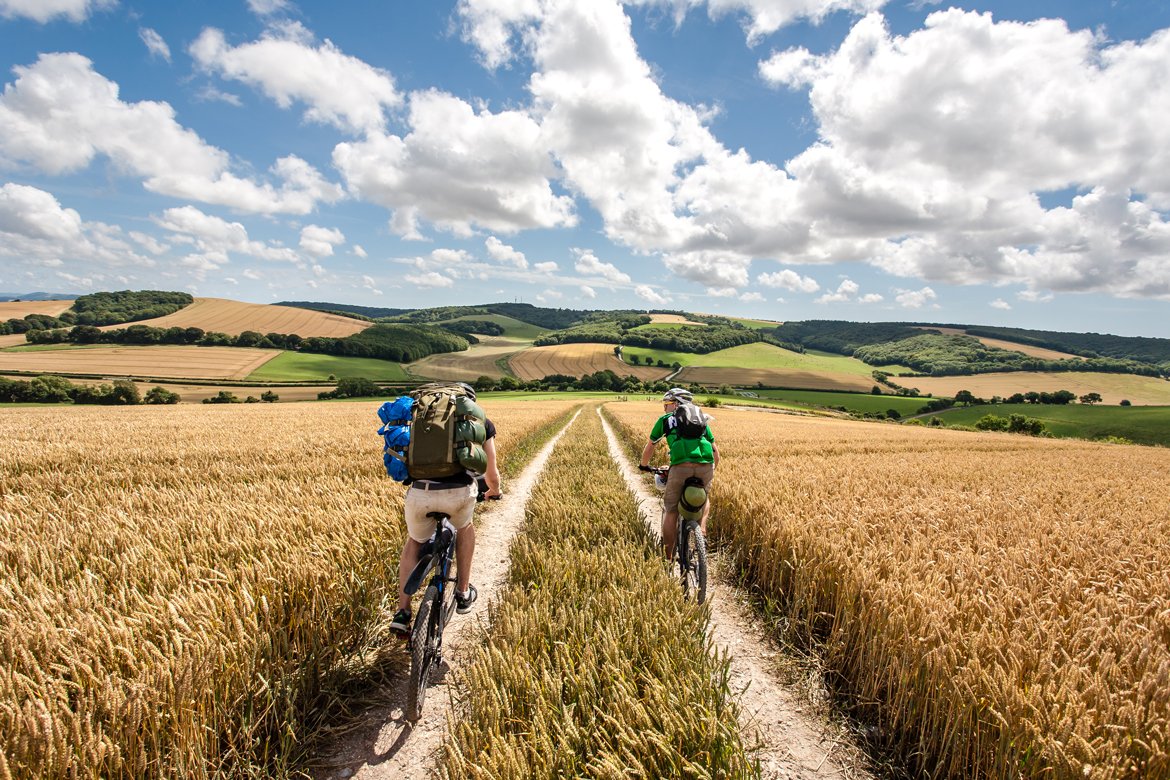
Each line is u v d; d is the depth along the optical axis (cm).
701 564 436
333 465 967
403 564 345
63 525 486
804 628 430
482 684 276
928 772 279
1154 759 213
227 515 523
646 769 235
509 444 1424
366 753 287
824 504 638
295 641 321
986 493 804
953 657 285
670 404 516
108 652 262
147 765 224
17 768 197
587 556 480
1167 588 392
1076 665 265
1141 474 1262
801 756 295
